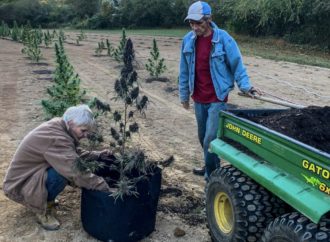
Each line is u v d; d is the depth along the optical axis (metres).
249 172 3.61
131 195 4.10
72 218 4.84
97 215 4.23
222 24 35.94
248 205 3.72
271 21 28.52
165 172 6.20
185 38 5.32
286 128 3.85
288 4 26.22
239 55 5.04
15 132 8.02
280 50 25.17
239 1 30.69
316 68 17.69
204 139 5.27
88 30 49.78
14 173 4.53
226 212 4.15
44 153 4.36
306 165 3.06
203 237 4.54
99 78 14.64
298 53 24.00
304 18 26.30
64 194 5.39
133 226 4.23
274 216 3.72
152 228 4.49
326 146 3.61
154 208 4.40
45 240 4.45
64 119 4.46
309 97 11.65
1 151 6.98
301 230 2.94
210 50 5.08
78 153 4.71
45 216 4.61
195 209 5.12
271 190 3.30
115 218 4.14
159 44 28.06
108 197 4.09
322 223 2.93
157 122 8.93
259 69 16.91
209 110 5.21
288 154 3.26
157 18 49.88
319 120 3.95
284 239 3.09
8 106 10.05
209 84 5.19
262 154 3.63
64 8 58.06
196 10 4.91
